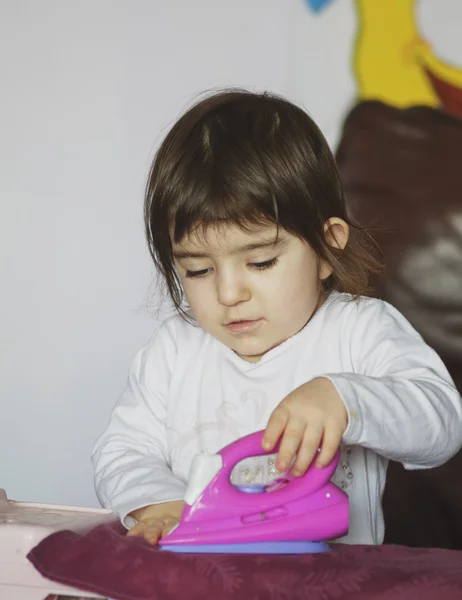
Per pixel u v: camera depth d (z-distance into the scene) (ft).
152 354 4.74
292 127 4.23
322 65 7.73
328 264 4.29
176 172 4.01
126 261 7.83
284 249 3.96
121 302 7.84
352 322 4.41
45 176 7.84
